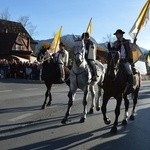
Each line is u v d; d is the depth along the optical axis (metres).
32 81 36.97
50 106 15.77
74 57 11.58
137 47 12.07
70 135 9.91
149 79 71.00
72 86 11.75
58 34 19.61
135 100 13.24
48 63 15.14
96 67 12.79
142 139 9.80
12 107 14.95
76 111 14.45
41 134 9.88
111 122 12.16
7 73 41.69
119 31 11.20
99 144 9.07
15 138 9.27
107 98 10.91
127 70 10.92
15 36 62.53
